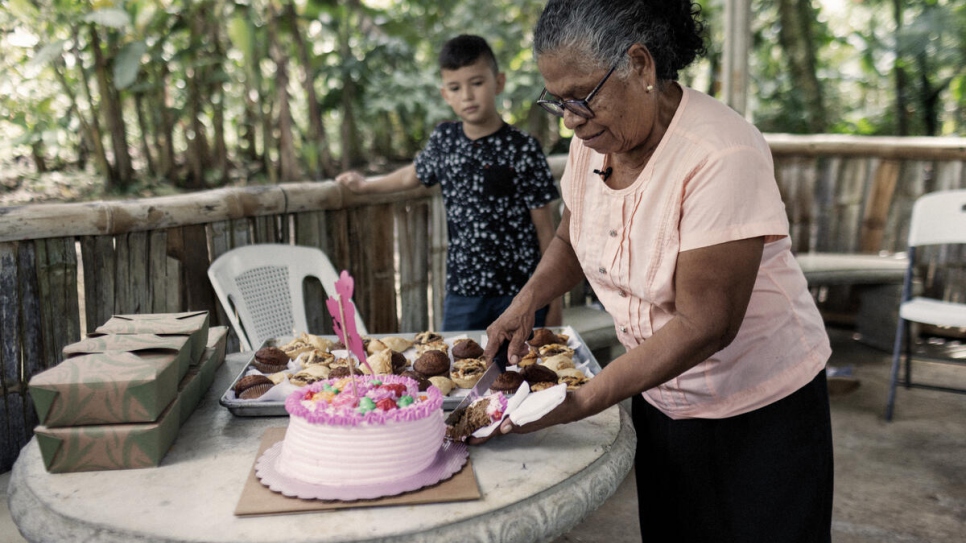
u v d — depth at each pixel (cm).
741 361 142
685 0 125
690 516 156
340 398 131
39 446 132
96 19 464
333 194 297
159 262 258
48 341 238
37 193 504
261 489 125
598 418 154
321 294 296
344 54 610
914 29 570
